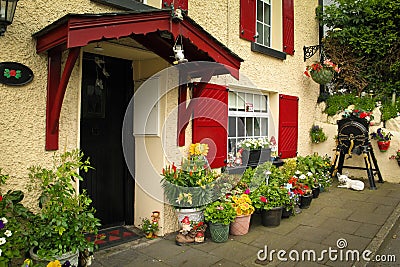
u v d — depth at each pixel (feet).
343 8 26.50
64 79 8.70
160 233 13.03
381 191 20.38
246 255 11.22
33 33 9.23
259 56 18.80
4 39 8.73
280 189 14.76
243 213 12.93
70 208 8.64
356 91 27.02
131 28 8.68
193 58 11.62
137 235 13.01
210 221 12.50
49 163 9.73
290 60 21.93
